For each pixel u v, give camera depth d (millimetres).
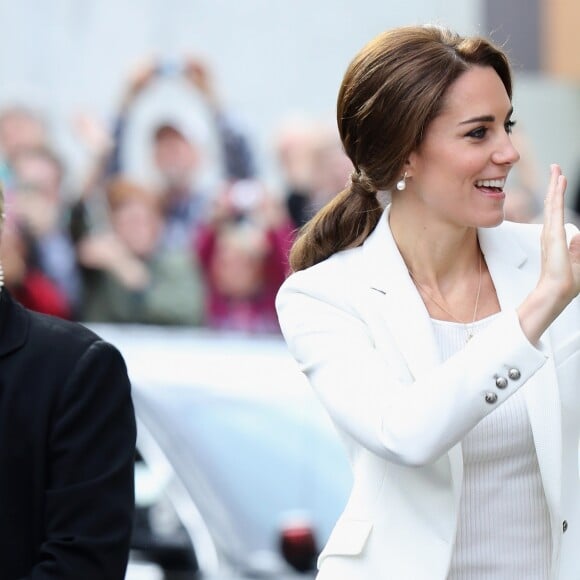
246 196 37781
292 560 20062
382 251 11969
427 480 11375
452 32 11648
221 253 37750
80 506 11281
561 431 11328
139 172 38531
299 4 37719
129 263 38281
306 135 37531
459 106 11289
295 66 37750
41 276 38500
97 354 11633
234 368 24594
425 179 11547
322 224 12359
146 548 20016
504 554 11461
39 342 11586
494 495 11438
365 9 37312
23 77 39000
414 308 11719
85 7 38812
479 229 12141
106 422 11539
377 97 11516
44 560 11234
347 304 11812
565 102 37844
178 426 21828
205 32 38281
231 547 20234
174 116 38375
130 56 38656
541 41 37781
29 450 11414
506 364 10547
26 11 39000
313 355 11664
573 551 11445
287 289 12094
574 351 11602
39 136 38844
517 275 12008
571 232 12227
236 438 21859
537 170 37719
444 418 10547
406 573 11391
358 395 11195
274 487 21453
